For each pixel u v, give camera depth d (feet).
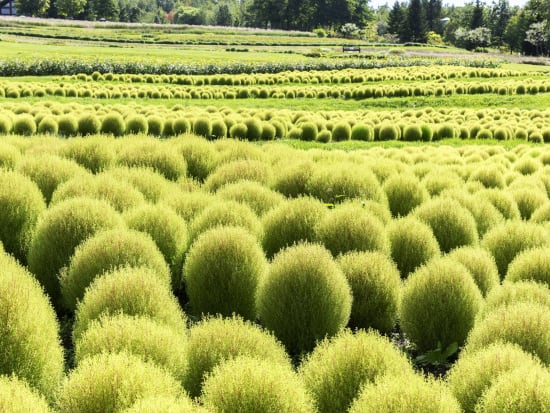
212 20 601.62
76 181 28.14
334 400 15.01
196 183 34.94
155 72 158.20
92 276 20.43
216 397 13.56
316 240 24.94
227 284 21.30
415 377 14.14
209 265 21.35
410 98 130.82
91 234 22.63
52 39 272.31
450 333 20.30
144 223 24.36
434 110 115.24
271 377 13.70
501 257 26.86
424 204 29.40
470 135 91.86
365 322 21.85
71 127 71.41
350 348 15.48
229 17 591.78
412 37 450.71
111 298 17.42
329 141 81.51
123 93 119.14
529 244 26.58
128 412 11.89
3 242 25.26
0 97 105.50
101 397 13.01
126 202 27.63
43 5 425.69
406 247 25.62
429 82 151.94
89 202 23.90
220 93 126.82
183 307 23.77
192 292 21.85
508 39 421.59
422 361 20.20
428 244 25.77
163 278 21.52
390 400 13.20
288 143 76.89
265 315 20.13
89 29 339.57
